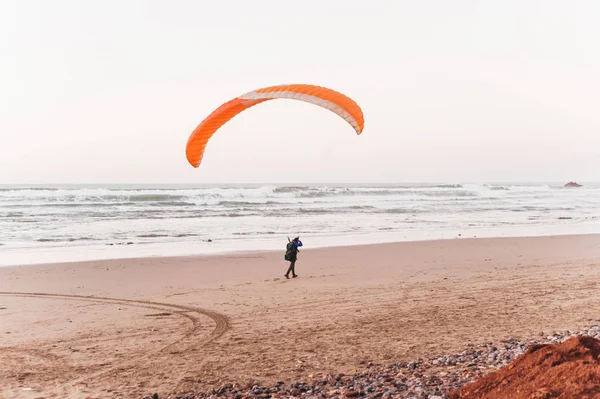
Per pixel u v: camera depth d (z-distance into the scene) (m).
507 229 31.30
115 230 29.45
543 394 4.61
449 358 7.94
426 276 16.14
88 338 9.81
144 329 10.45
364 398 6.32
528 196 74.75
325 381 7.20
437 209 48.56
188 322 10.95
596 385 4.55
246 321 10.96
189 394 6.90
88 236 26.83
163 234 27.86
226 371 7.85
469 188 92.19
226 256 20.23
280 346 9.12
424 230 30.61
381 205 52.28
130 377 7.67
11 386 7.36
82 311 11.97
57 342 9.55
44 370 8.02
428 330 9.95
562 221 36.84
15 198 45.38
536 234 28.48
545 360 5.29
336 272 16.91
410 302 12.55
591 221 36.91
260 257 20.00
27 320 11.16
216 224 33.22
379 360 8.16
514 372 5.38
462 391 5.61
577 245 23.36
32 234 27.39
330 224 33.81
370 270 17.25
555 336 9.08
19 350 9.06
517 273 16.39
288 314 11.52
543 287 14.00
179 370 7.94
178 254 20.83
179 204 47.53
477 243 24.08
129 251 21.70
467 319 10.74
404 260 19.30
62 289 14.38
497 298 12.76
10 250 21.95
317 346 9.06
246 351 8.87
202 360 8.41
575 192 88.62
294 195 61.53
